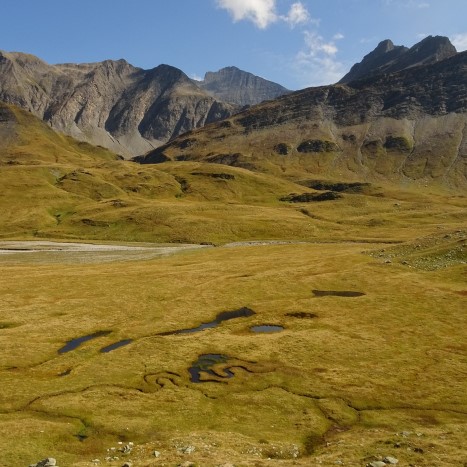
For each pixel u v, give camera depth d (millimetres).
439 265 89625
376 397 41094
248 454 29219
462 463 24453
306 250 134250
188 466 24484
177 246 166500
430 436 31031
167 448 30312
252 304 74562
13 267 109250
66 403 39062
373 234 183750
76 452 30906
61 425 34844
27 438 32281
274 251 134625
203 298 77688
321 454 28938
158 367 48281
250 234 193000
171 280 90750
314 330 60219
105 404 39156
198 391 42469
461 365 47500
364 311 67812
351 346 53906
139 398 40750
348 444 30328
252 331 61438
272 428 35312
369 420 36844
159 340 56812
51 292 81125
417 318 63469
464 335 56500
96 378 45219
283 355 51656
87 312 69250
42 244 168500
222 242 179875
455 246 96375
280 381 44844
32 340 56656
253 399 40844
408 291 76312
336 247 141500
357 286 82438
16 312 68562
